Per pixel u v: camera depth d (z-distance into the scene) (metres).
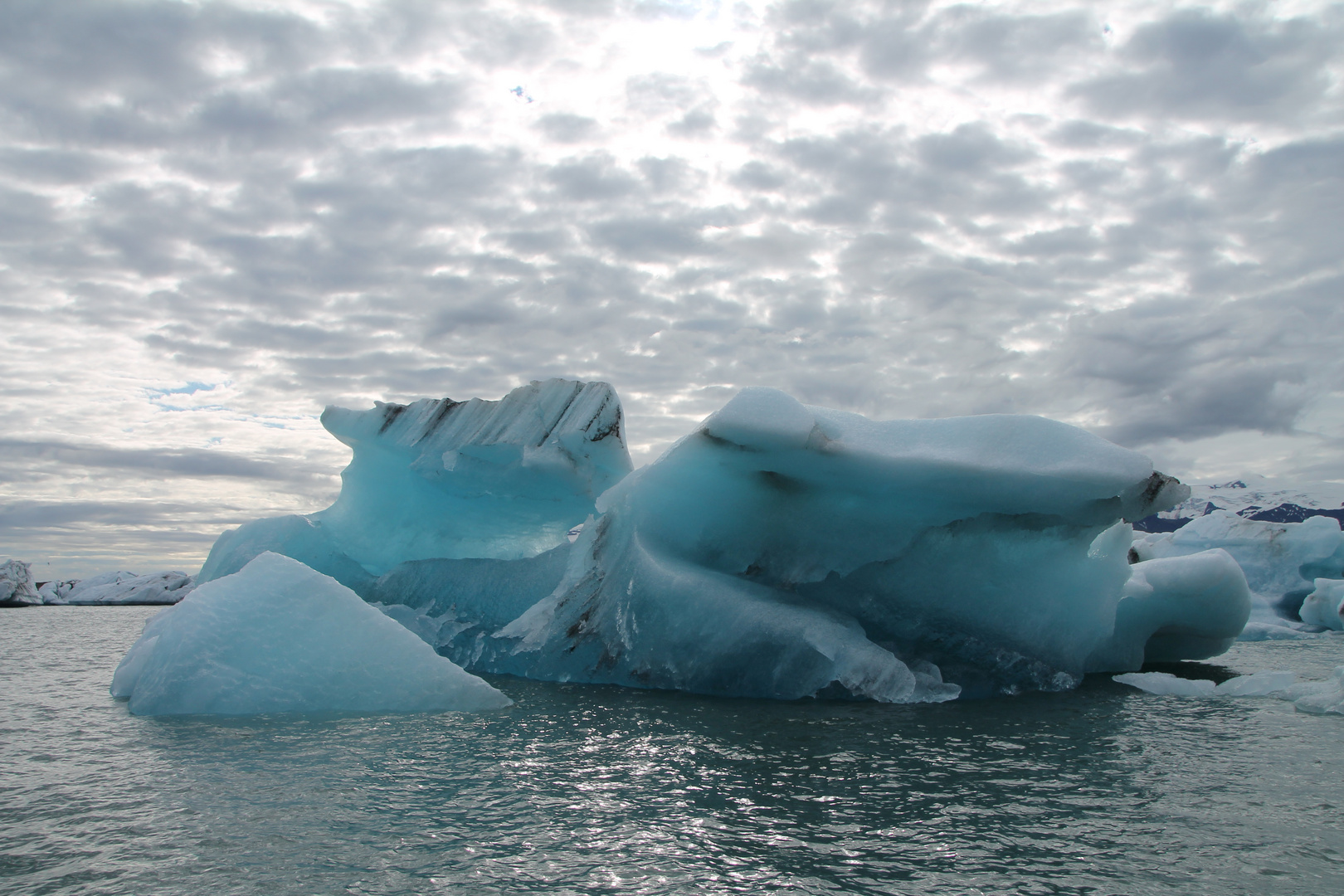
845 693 6.32
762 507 7.08
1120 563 7.30
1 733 4.93
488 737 4.78
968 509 6.47
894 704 6.03
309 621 5.99
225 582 6.23
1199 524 18.86
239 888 2.59
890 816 3.28
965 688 6.55
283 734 4.84
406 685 5.77
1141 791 3.63
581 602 7.64
